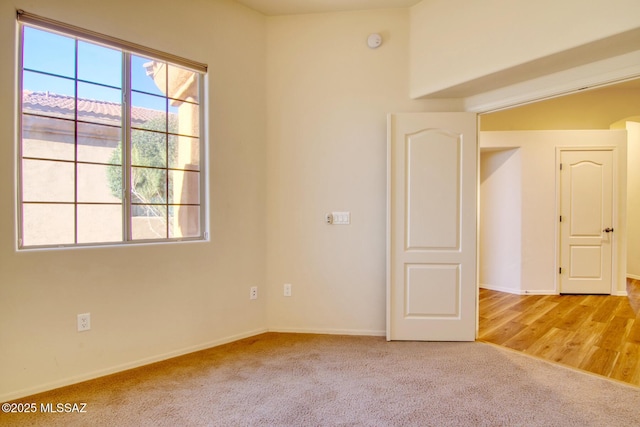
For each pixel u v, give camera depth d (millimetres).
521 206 4727
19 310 2053
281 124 3184
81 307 2254
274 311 3223
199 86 2828
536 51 2256
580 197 4656
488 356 2682
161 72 2639
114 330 2381
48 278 2137
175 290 2654
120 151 2461
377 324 3158
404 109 3100
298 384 2232
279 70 3182
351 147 3150
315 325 3203
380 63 3117
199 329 2785
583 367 2510
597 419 1873
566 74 2439
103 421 1835
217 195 2869
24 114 2109
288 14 3166
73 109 2271
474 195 2939
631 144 5590
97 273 2311
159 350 2582
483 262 5145
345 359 2617
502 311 3932
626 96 4562
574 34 2090
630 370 2469
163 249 2590
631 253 5641
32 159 2139
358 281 3164
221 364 2523
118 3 2361
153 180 2611
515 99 2707
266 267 3205
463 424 1821
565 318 3676
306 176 3182
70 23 2182
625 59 2188
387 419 1861
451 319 2973
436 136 2941
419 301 2975
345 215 3162
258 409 1950
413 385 2225
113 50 2418
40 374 2121
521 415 1905
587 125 4668
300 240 3195
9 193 2012
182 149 2752
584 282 4680
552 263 4707
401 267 2977
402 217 2975
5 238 2006
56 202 2221
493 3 2479
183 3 2664
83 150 2314
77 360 2242
